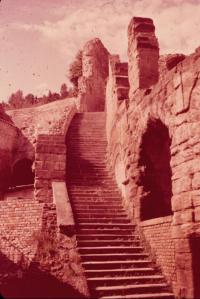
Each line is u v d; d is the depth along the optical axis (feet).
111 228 38.11
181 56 36.63
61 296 28.09
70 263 31.60
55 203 40.32
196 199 26.58
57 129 69.92
